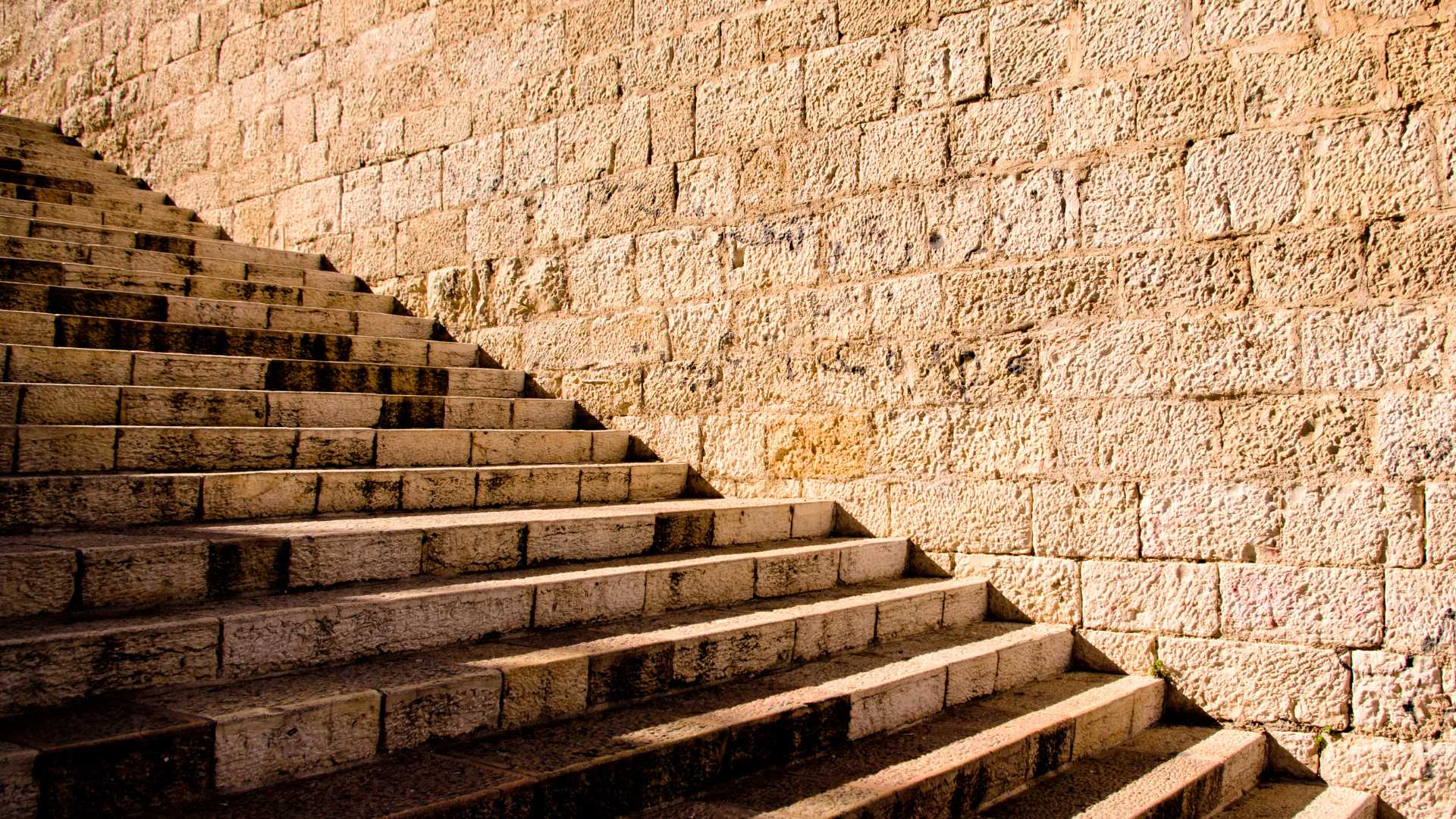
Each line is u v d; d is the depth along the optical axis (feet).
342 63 27.91
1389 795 14.38
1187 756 14.08
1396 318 14.76
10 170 28.76
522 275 23.98
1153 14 16.81
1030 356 17.49
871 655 14.64
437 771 9.21
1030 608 17.30
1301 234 15.48
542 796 9.06
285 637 10.28
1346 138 15.28
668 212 21.86
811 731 11.85
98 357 15.93
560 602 12.79
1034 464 17.37
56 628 9.29
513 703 10.63
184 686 9.58
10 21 39.24
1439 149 14.67
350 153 27.48
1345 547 14.87
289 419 17.06
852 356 19.34
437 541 13.00
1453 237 14.48
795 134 20.27
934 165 18.62
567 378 23.15
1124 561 16.49
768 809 10.05
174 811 8.14
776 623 13.64
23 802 7.47
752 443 20.49
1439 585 14.24
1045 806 12.14
